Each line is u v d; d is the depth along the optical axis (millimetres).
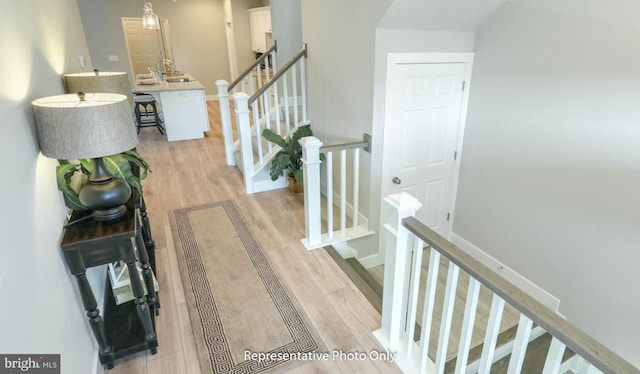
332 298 2342
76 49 3242
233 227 3225
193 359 1890
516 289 1183
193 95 5988
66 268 1581
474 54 3078
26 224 1228
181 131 6082
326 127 3701
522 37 2639
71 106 1393
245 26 9242
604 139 2227
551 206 2639
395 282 1806
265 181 4020
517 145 2828
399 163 3160
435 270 1559
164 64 8195
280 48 4848
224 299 2324
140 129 6754
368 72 2814
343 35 3078
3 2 1355
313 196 2785
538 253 2812
